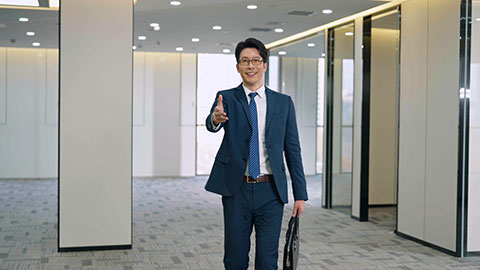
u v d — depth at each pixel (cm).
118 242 622
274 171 358
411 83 718
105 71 607
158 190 1171
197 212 904
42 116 1352
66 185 604
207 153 1457
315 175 1034
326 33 969
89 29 602
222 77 1452
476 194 622
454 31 630
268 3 759
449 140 638
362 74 850
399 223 740
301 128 1077
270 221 362
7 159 1338
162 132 1427
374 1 734
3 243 654
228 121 360
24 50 1340
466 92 619
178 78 1429
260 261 362
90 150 607
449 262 596
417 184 701
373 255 623
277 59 1195
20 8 831
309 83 1042
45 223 788
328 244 679
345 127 903
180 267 553
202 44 1206
